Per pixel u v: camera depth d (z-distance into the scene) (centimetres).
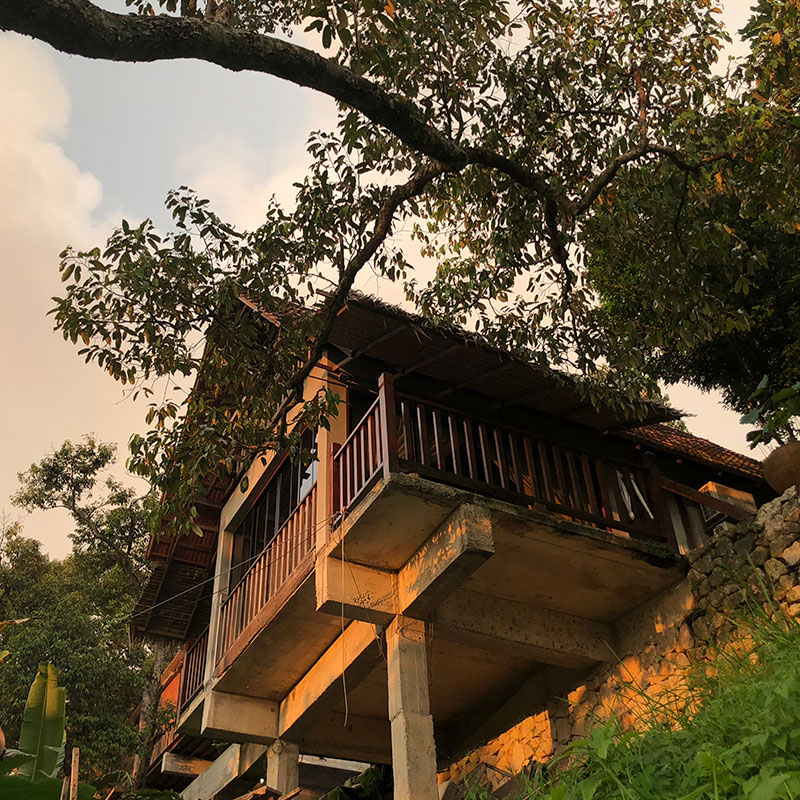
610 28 727
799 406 724
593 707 782
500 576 745
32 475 1698
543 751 821
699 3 713
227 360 695
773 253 996
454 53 651
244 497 1066
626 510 794
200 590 1157
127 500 1736
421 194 736
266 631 810
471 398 901
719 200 818
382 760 970
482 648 764
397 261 700
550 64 713
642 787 368
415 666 681
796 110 693
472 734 931
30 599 1630
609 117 746
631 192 723
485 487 695
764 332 1041
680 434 1138
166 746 1178
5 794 363
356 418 870
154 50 439
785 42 663
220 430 687
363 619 704
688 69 721
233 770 977
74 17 400
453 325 782
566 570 743
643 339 782
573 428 936
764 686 398
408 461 674
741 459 1138
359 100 547
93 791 402
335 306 685
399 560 720
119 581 1661
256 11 680
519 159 723
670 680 717
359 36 543
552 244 707
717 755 351
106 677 1465
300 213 663
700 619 721
